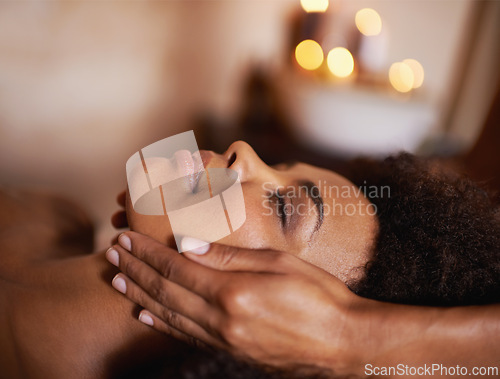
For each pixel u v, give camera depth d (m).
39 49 1.99
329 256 0.73
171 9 2.18
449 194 0.79
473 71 1.92
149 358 0.77
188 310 0.58
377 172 0.94
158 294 0.60
